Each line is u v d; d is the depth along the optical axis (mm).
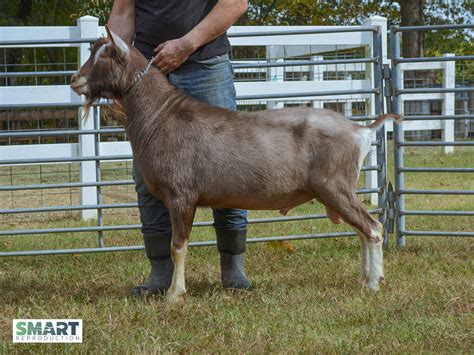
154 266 5758
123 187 12602
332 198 5273
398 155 7410
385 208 7547
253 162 5164
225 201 5285
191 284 5977
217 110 5316
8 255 6895
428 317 4809
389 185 7504
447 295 5309
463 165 12641
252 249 7477
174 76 5527
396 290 5469
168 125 5230
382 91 7473
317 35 10039
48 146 9141
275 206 5395
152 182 5301
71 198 10992
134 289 5715
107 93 5320
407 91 7359
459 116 7145
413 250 7258
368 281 5574
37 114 12641
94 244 7809
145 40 5582
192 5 5504
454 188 11109
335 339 4352
